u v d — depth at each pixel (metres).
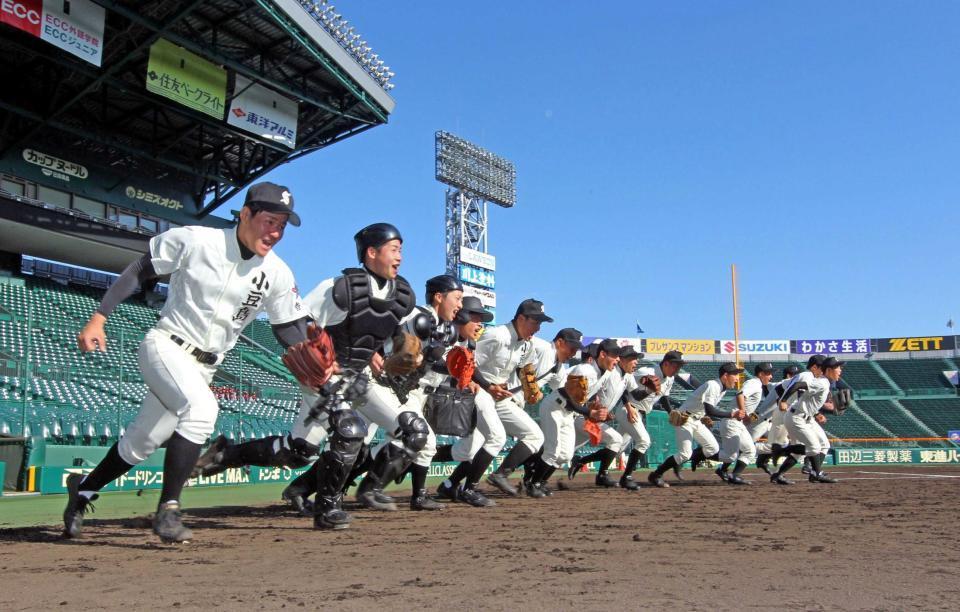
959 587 2.52
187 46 15.65
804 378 10.51
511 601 2.31
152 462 8.93
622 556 3.30
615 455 10.48
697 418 10.97
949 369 38.91
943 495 8.00
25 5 12.98
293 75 18.80
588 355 9.77
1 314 15.20
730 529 4.49
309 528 4.78
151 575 2.92
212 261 3.73
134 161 20.58
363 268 4.85
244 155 21.38
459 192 35.72
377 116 20.09
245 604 2.32
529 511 6.12
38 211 18.09
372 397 5.29
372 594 2.46
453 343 6.12
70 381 13.69
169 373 3.74
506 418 7.91
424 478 6.34
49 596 2.51
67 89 17.53
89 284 22.64
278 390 17.52
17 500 7.62
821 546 3.63
